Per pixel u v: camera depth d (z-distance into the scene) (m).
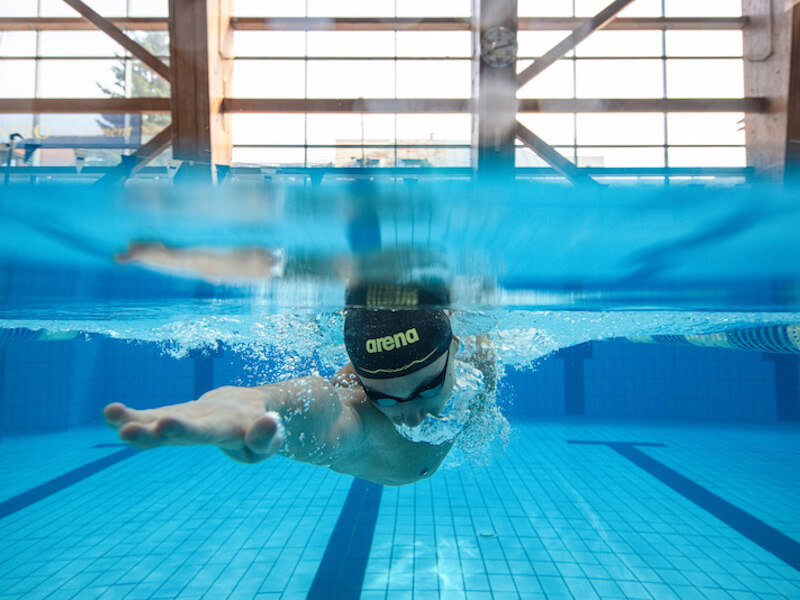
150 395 8.90
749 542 3.74
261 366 6.20
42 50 9.84
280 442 0.84
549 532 3.94
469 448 2.46
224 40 9.41
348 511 4.41
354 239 1.52
